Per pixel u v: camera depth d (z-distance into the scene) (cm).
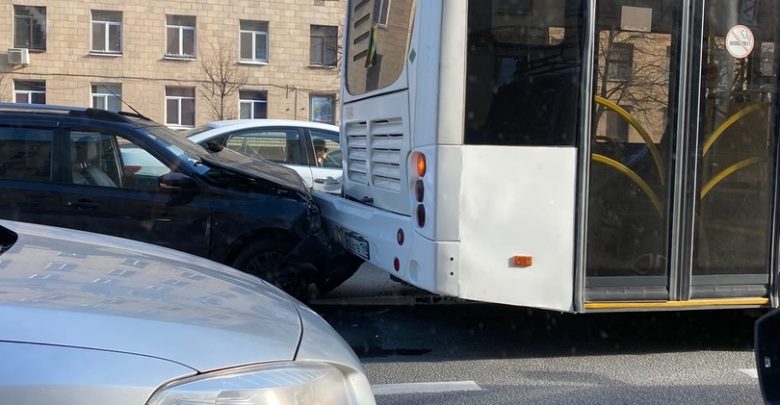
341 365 241
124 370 197
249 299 267
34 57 2786
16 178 561
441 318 643
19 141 569
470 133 462
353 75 642
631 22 483
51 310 212
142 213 566
